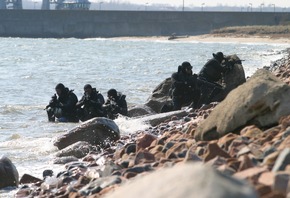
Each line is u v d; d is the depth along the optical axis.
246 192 9.22
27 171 31.62
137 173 20.36
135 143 30.02
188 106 55.22
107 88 90.75
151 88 89.88
